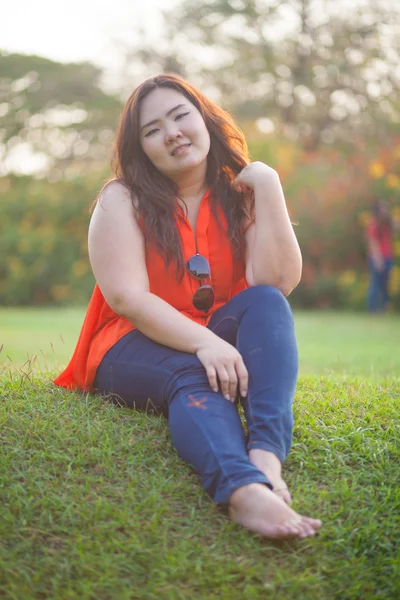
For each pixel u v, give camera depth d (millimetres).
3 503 2166
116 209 2613
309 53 24828
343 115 24000
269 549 2078
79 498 2203
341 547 2125
